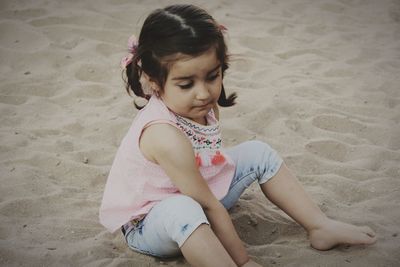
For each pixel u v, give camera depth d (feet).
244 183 7.84
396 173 9.75
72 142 10.68
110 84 13.19
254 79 13.52
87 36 15.34
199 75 6.53
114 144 10.78
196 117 6.97
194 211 6.62
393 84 13.29
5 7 16.60
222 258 6.47
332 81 13.46
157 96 7.13
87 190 9.36
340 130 11.30
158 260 7.54
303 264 7.35
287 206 7.71
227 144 10.73
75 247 7.75
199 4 18.26
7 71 13.39
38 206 8.72
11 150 10.25
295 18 17.54
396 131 11.18
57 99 12.38
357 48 15.47
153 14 6.73
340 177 9.56
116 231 8.26
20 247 7.70
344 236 7.48
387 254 7.50
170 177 6.93
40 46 14.51
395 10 18.24
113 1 17.88
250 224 8.33
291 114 11.78
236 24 16.88
